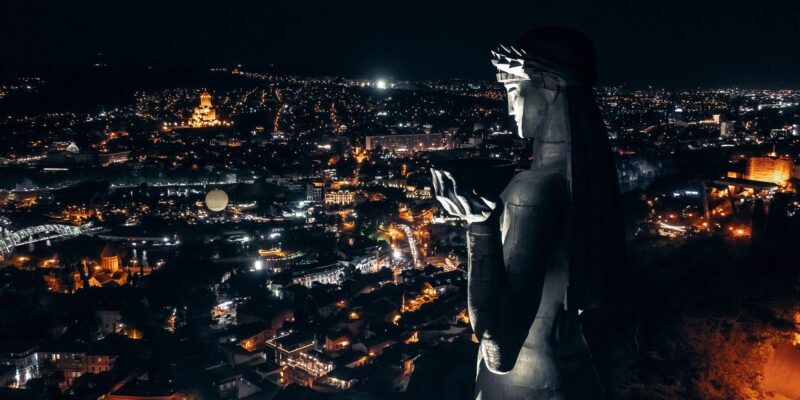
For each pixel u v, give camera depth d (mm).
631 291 32531
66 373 76188
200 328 86750
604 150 7609
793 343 26547
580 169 7340
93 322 90000
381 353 72688
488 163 7285
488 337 7238
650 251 46625
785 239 36812
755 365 26031
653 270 38875
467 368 23859
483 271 7078
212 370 71188
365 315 88188
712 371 26156
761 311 28906
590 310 8086
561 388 7801
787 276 30719
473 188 6871
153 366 71688
